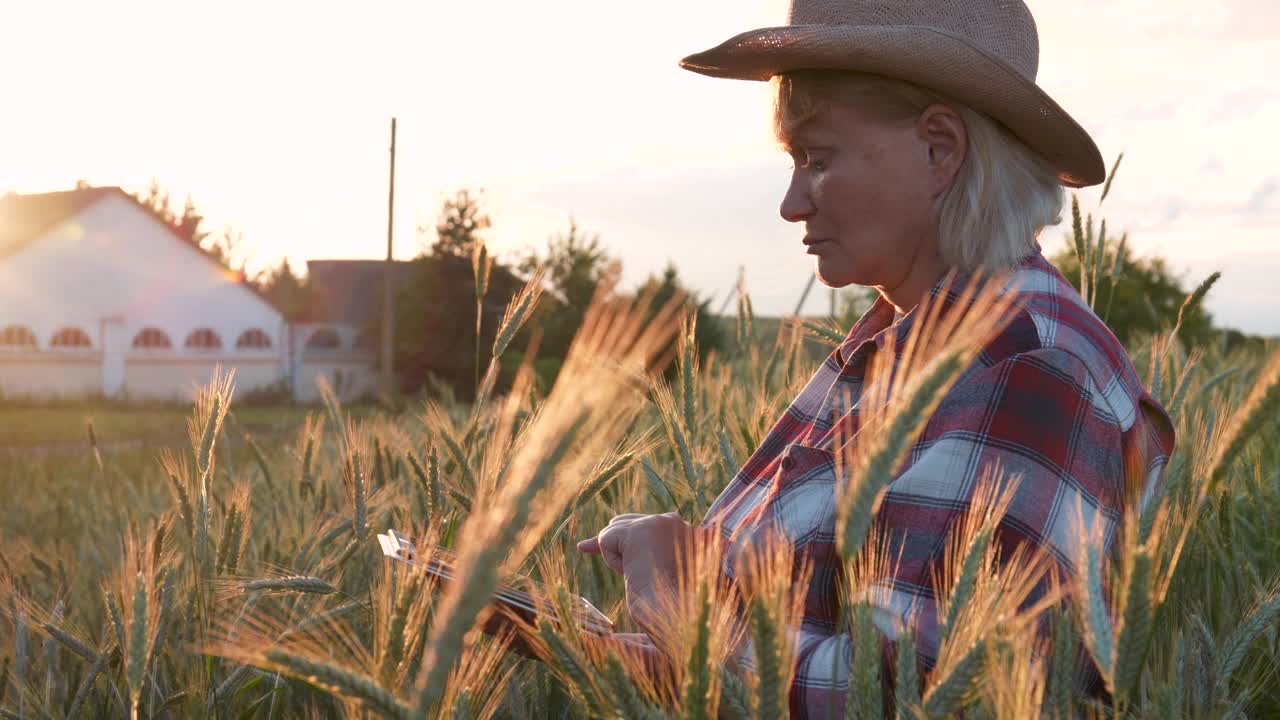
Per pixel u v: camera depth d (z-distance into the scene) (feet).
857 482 3.35
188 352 141.28
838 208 5.91
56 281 132.77
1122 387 5.50
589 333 2.91
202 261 142.10
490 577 2.56
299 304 199.11
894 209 5.80
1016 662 3.83
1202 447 7.20
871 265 5.98
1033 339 5.30
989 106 5.54
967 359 3.39
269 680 7.49
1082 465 5.02
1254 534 8.52
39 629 7.22
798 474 5.44
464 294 127.54
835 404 6.12
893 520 4.99
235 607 7.91
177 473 7.70
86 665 8.04
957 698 3.71
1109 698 5.17
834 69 5.72
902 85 5.63
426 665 2.51
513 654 6.72
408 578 4.41
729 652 4.64
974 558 4.17
